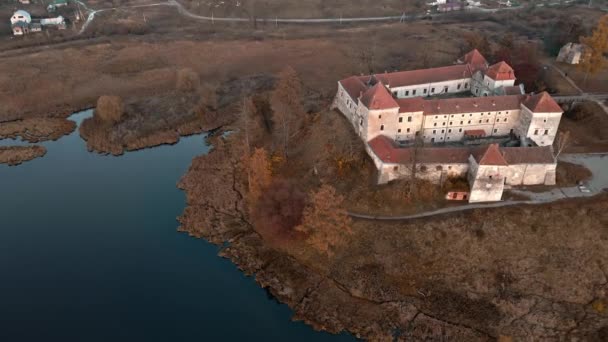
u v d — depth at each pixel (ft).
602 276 281.33
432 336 263.29
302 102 504.43
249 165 369.09
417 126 370.94
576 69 502.79
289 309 286.05
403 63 617.62
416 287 288.71
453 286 286.25
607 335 252.21
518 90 398.42
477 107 370.94
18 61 634.84
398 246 305.12
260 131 442.91
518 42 632.79
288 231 322.34
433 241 303.68
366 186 341.82
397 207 325.01
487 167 311.47
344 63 638.12
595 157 357.20
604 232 296.51
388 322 272.51
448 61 602.44
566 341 253.65
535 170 325.62
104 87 583.58
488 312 271.08
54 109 535.19
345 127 397.80
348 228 291.99
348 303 285.43
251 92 555.69
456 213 313.73
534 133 360.07
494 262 292.81
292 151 410.52
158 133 476.13
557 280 282.15
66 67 629.10
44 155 449.48
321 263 310.24
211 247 333.42
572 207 308.19
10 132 486.79
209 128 495.82
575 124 409.90
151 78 609.01
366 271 298.97
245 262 318.86
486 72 419.95
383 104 351.46
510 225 303.48
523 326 262.47
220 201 375.86
